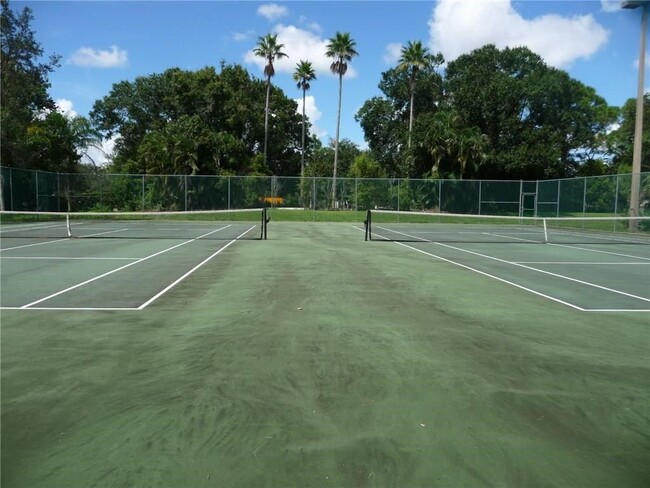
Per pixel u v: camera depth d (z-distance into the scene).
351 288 9.98
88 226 30.61
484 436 3.83
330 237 23.03
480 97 52.09
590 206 33.56
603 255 17.11
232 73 66.06
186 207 38.78
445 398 4.54
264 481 3.20
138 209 38.53
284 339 6.34
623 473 3.34
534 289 10.31
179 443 3.69
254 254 15.74
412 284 10.55
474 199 39.38
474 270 12.98
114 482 3.18
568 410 4.32
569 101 55.47
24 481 3.20
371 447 3.64
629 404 4.46
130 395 4.57
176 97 62.59
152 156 50.12
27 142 39.03
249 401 4.44
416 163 50.72
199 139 51.69
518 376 5.12
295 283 10.48
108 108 69.25
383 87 68.00
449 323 7.27
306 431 3.88
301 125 73.69
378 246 19.02
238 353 5.77
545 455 3.56
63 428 3.92
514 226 35.41
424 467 3.38
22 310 7.95
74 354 5.73
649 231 28.27
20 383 4.85
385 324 7.14
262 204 39.19
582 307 8.58
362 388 4.75
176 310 7.96
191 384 4.84
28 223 32.69
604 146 66.50
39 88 41.41
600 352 5.98
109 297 8.98
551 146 50.16
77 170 45.50
